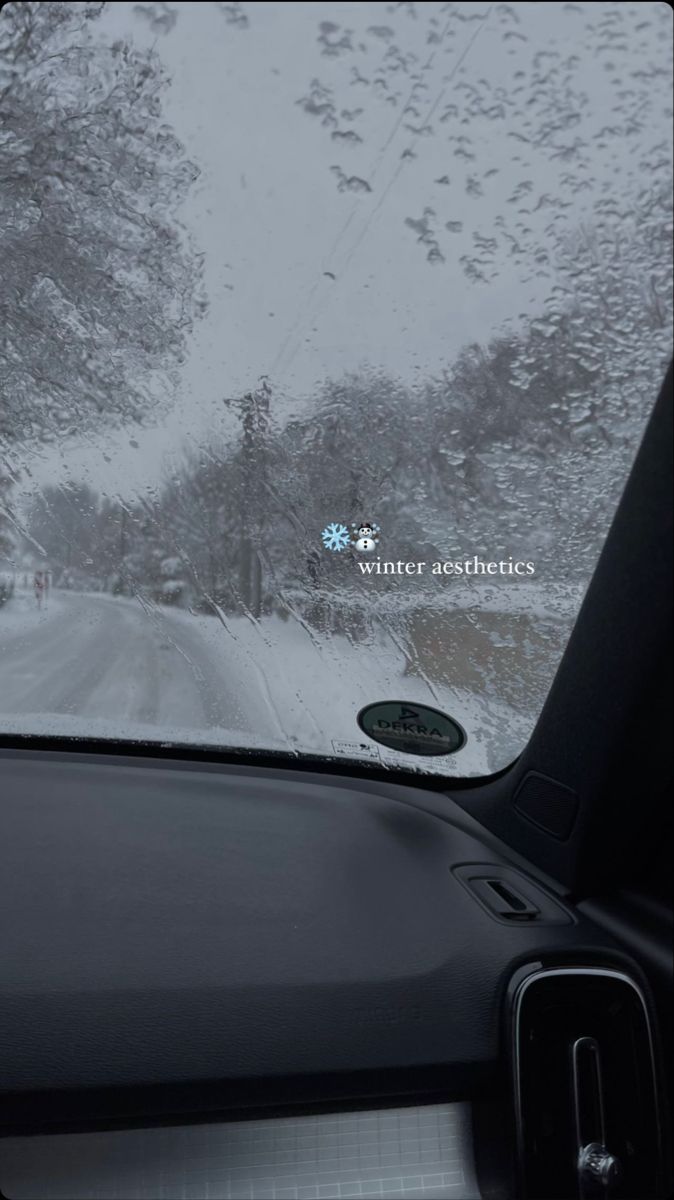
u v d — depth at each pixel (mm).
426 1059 1576
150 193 2125
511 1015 1607
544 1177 1541
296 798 2404
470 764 2373
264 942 1788
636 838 1871
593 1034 1639
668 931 1778
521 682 2189
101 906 1874
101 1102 1493
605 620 1802
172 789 2406
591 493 2031
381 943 1801
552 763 2016
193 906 1896
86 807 2283
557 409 2029
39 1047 1524
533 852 2096
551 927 1820
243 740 2516
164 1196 1471
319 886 1995
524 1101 1568
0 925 1791
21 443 2322
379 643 2336
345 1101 1558
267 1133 1538
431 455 2189
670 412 1636
